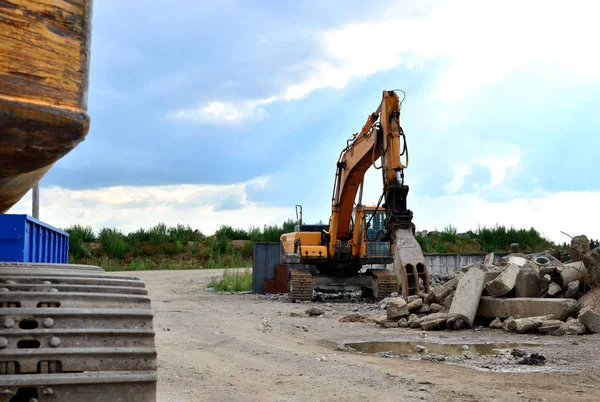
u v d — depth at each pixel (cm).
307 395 720
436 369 898
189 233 4872
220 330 1349
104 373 400
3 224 595
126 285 488
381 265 2534
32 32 322
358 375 847
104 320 420
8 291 422
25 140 333
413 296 1650
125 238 4678
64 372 396
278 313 1759
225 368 891
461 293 1444
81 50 348
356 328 1434
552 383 795
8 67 314
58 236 894
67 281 468
